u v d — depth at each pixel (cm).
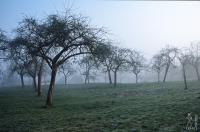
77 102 3341
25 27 2981
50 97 3066
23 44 2978
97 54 2986
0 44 3719
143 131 1429
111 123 1708
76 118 2034
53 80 3092
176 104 2169
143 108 2216
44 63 4394
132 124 1614
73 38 2975
